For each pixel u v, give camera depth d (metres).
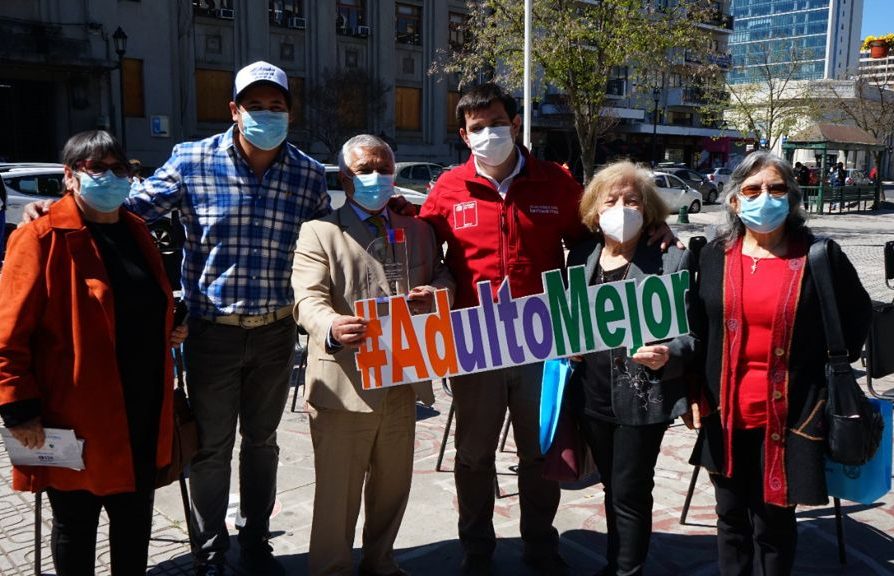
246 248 3.22
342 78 29.06
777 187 2.73
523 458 3.40
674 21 15.87
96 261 2.60
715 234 3.02
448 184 3.41
